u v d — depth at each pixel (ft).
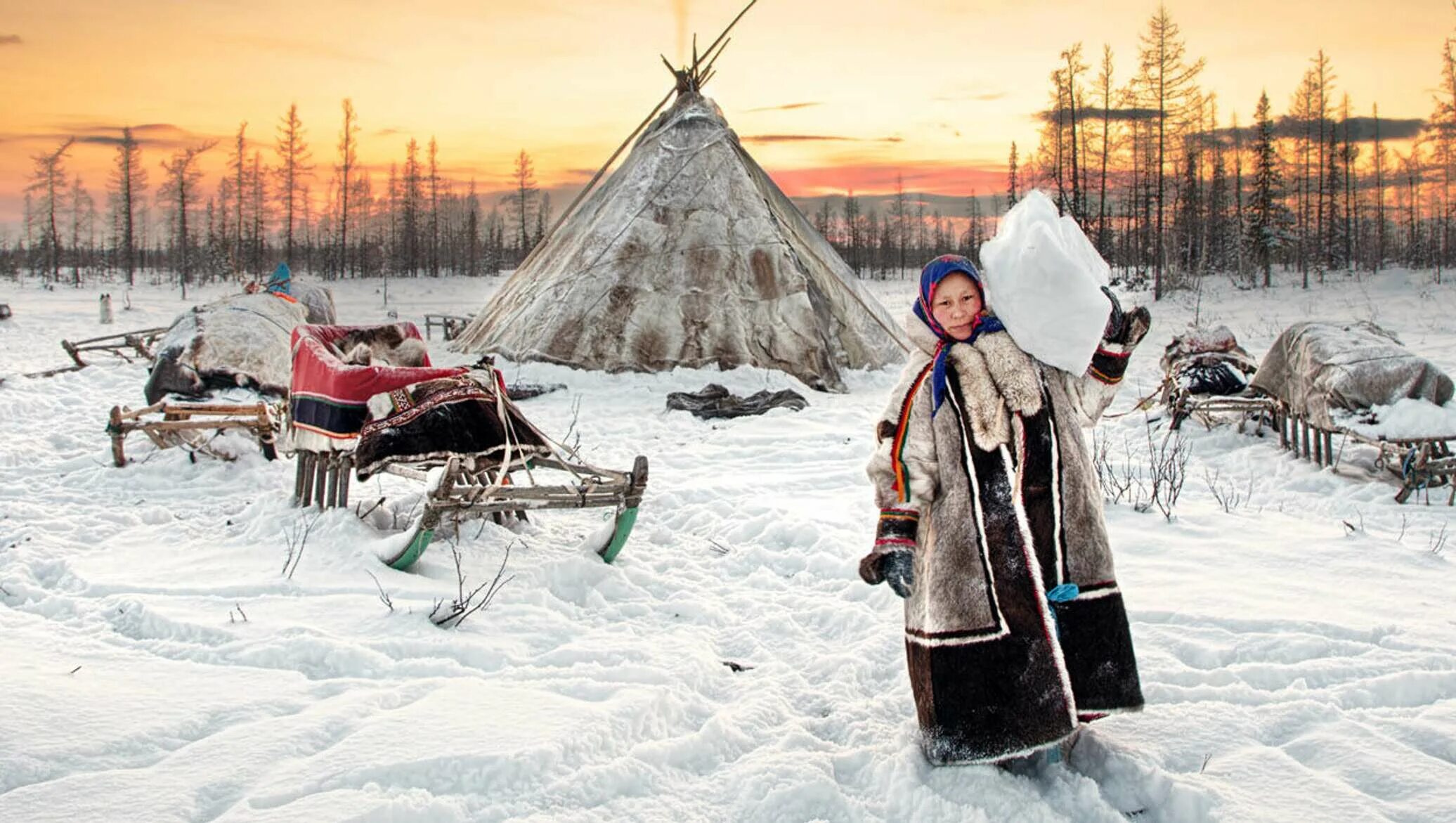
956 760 10.25
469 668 13.74
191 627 14.96
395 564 18.21
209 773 10.14
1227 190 196.65
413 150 279.08
